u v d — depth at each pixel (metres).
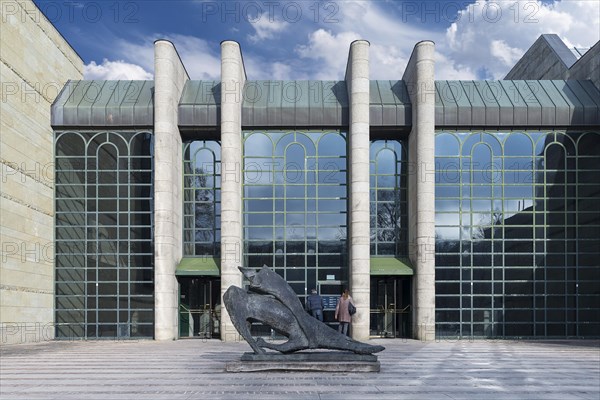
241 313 12.48
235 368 12.11
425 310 23.16
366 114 24.00
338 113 25.39
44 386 10.46
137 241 24.69
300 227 25.39
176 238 24.52
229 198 23.66
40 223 23.47
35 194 23.08
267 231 25.34
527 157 25.33
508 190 25.20
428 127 23.78
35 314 22.66
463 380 11.08
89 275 24.53
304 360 12.31
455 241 24.94
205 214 25.69
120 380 11.12
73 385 10.55
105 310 24.31
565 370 12.88
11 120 21.22
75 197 24.92
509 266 24.80
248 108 25.30
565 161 25.30
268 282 12.62
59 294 24.34
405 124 25.02
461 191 25.17
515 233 25.00
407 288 25.11
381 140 26.14
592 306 24.52
